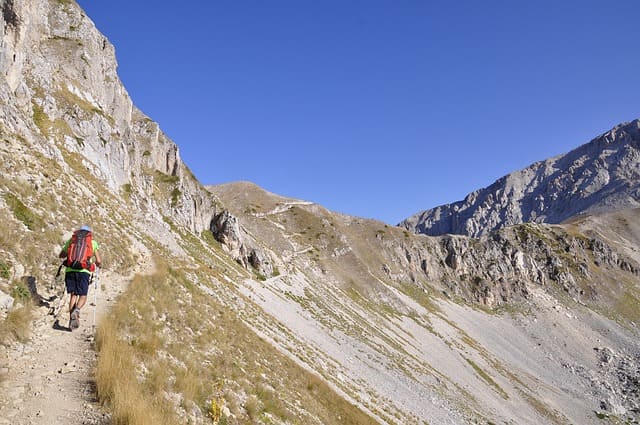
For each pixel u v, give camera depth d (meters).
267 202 170.88
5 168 18.44
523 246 199.00
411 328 105.31
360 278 125.94
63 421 7.79
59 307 12.70
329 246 141.38
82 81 58.81
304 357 37.00
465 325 132.75
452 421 49.50
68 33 61.78
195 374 13.26
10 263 12.27
